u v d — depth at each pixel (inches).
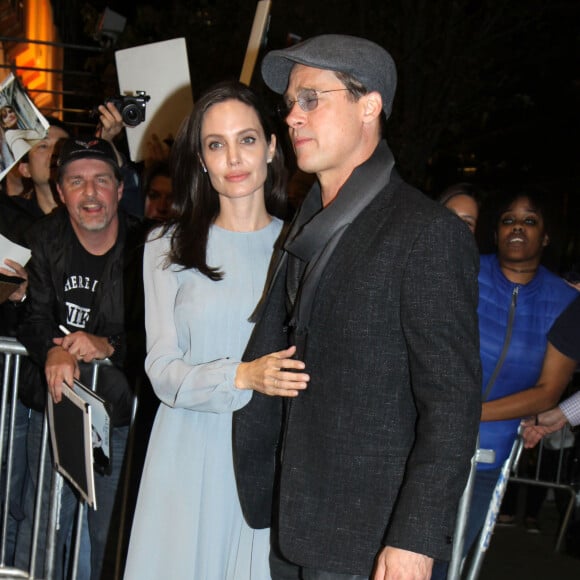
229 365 102.0
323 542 88.7
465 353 82.0
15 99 138.3
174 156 112.3
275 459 105.3
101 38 416.8
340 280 87.3
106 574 162.4
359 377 86.7
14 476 161.3
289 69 98.1
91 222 145.1
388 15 400.5
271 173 117.8
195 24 419.8
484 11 413.7
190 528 108.7
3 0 423.8
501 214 132.3
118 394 145.9
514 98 440.8
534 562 215.2
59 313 149.3
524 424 139.1
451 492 80.5
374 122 93.0
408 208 86.8
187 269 110.1
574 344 128.6
